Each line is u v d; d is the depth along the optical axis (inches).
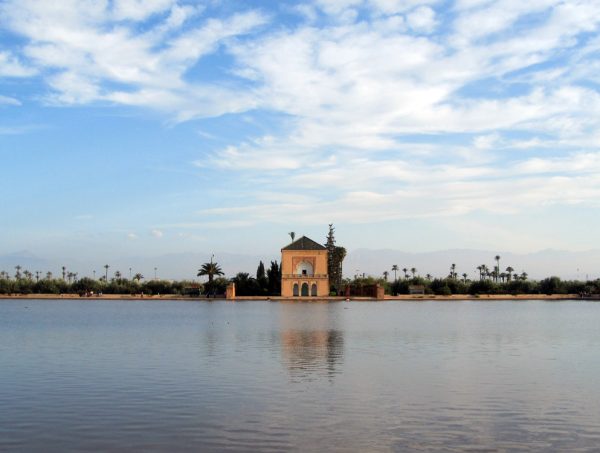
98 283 5241.1
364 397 716.7
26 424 599.8
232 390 756.0
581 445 537.6
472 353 1120.8
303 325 1834.4
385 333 1542.8
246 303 3759.8
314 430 578.6
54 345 1273.4
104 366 957.2
